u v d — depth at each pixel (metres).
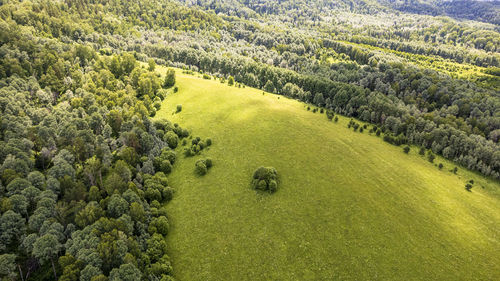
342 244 66.19
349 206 77.69
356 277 58.72
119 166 78.50
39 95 116.31
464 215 78.12
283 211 76.38
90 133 95.06
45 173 83.50
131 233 60.16
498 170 106.44
